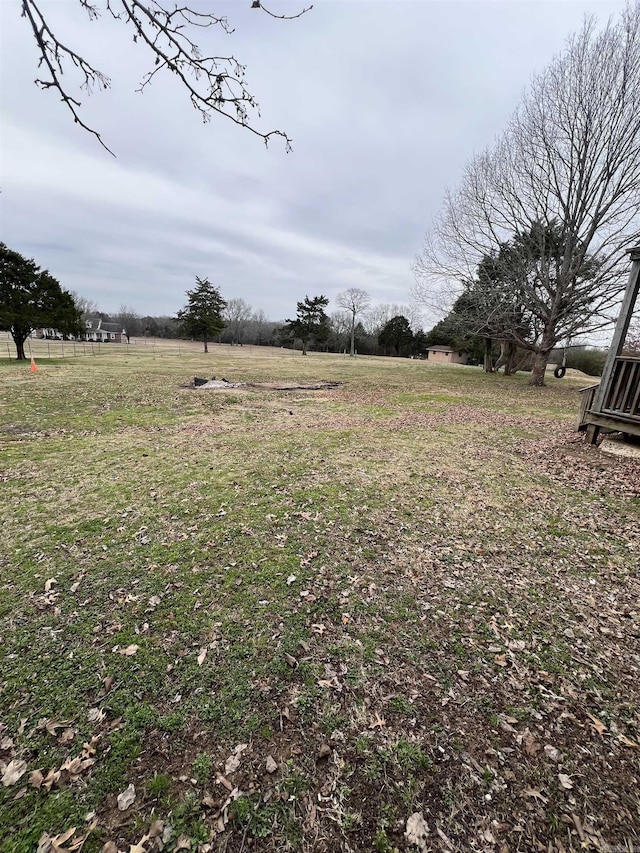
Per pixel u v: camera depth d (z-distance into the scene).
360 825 1.41
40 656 2.17
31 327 20.27
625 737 1.76
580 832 1.40
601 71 12.32
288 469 5.36
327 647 2.28
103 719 1.80
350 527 3.74
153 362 23.06
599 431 6.68
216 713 1.85
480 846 1.35
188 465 5.47
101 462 5.54
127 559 3.14
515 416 9.72
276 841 1.37
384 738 1.74
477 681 2.06
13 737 1.71
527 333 18.28
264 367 22.27
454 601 2.71
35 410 8.89
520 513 4.12
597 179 13.11
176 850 1.33
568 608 2.66
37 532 3.56
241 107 2.02
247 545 3.38
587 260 13.59
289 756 1.66
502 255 15.52
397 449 6.48
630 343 16.47
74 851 1.32
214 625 2.43
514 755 1.67
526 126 13.94
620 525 3.88
